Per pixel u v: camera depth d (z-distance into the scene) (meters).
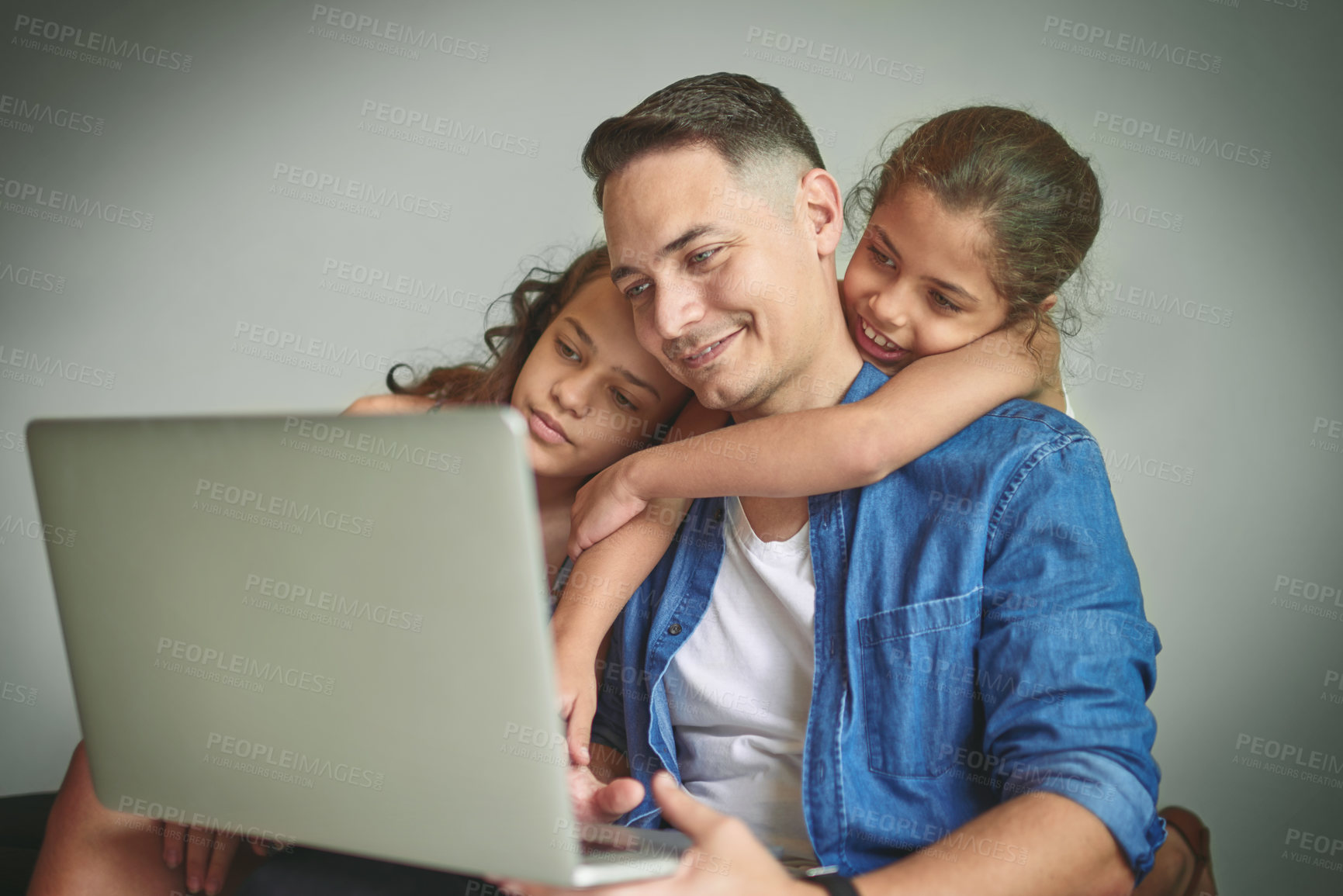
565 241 2.22
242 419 0.71
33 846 1.23
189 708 0.80
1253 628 1.83
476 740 0.70
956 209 1.18
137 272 2.38
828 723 1.06
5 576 2.22
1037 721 0.94
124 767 0.86
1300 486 1.82
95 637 0.82
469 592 0.67
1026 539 1.03
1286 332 1.84
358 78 2.32
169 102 2.37
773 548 1.15
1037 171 1.21
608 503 1.20
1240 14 1.87
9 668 2.17
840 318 1.20
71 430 0.77
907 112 2.02
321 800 0.77
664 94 1.11
